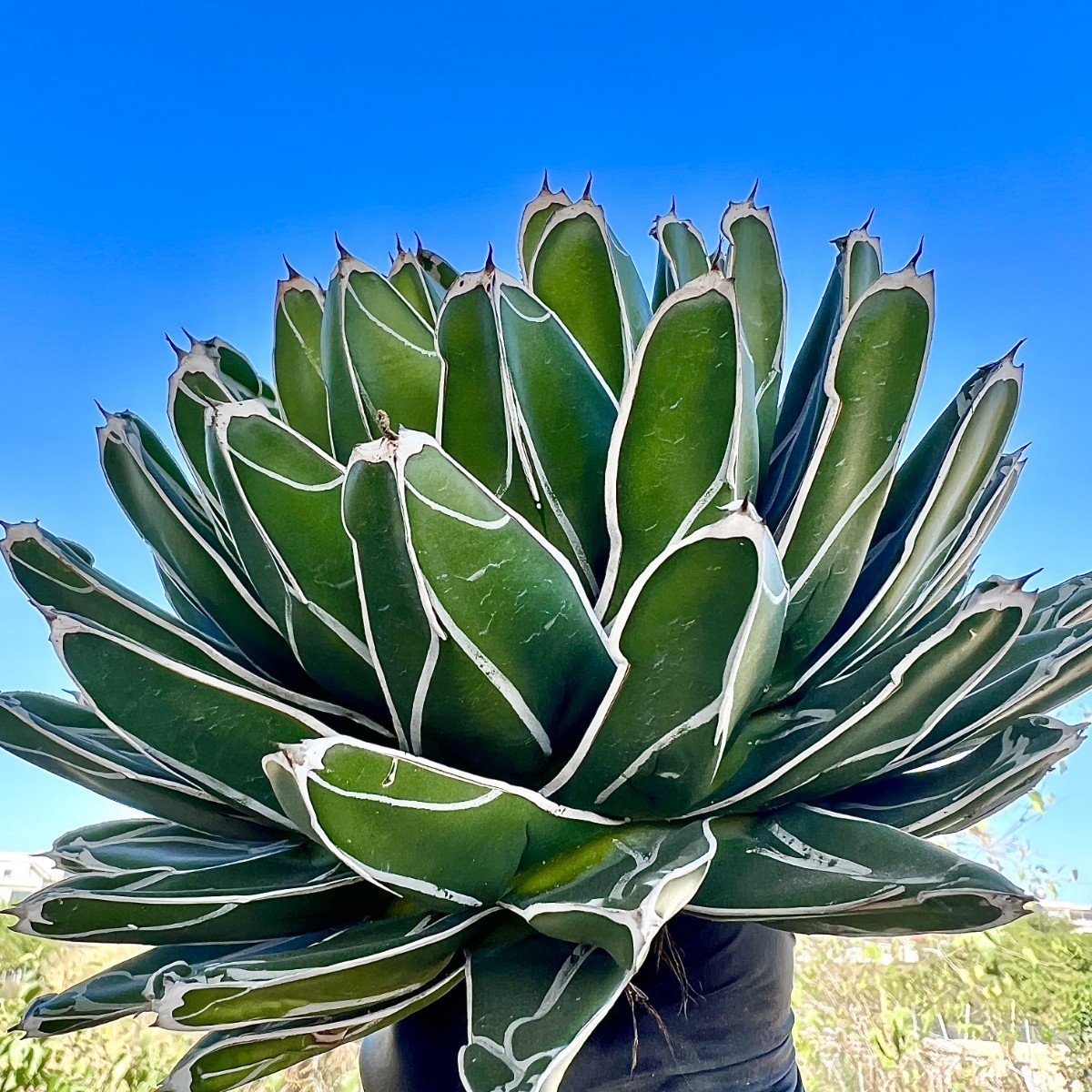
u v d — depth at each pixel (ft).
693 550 1.93
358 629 2.37
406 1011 2.22
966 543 2.82
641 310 3.22
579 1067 2.24
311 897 2.36
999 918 1.95
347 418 2.83
